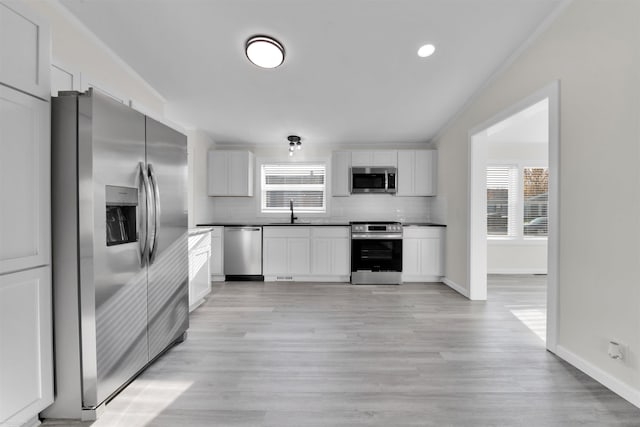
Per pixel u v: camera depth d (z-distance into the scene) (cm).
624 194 176
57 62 215
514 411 165
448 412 164
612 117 183
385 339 258
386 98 369
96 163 156
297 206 532
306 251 471
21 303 139
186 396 178
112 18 237
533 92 256
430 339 258
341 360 221
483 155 371
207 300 371
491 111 326
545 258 538
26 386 141
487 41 268
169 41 266
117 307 172
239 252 470
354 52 285
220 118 422
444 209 463
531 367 211
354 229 461
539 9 231
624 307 176
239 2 229
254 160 530
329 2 229
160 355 228
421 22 248
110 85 277
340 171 500
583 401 173
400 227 459
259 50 268
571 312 215
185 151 251
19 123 138
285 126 450
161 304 217
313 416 161
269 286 441
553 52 232
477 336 264
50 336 153
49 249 153
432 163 495
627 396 173
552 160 230
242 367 211
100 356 160
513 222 543
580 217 207
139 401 173
